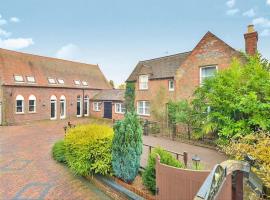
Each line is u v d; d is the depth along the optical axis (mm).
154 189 6582
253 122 9195
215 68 15555
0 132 18516
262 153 5938
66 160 9969
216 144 11281
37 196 7145
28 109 24344
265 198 5230
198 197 2838
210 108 12680
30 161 10758
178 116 14453
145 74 21641
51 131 19297
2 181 8289
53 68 28969
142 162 9141
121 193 6910
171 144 12648
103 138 8438
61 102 27984
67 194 7375
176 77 17922
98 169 7980
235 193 4402
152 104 20875
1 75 22328
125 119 7695
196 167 6188
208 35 15969
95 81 33906
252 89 10062
